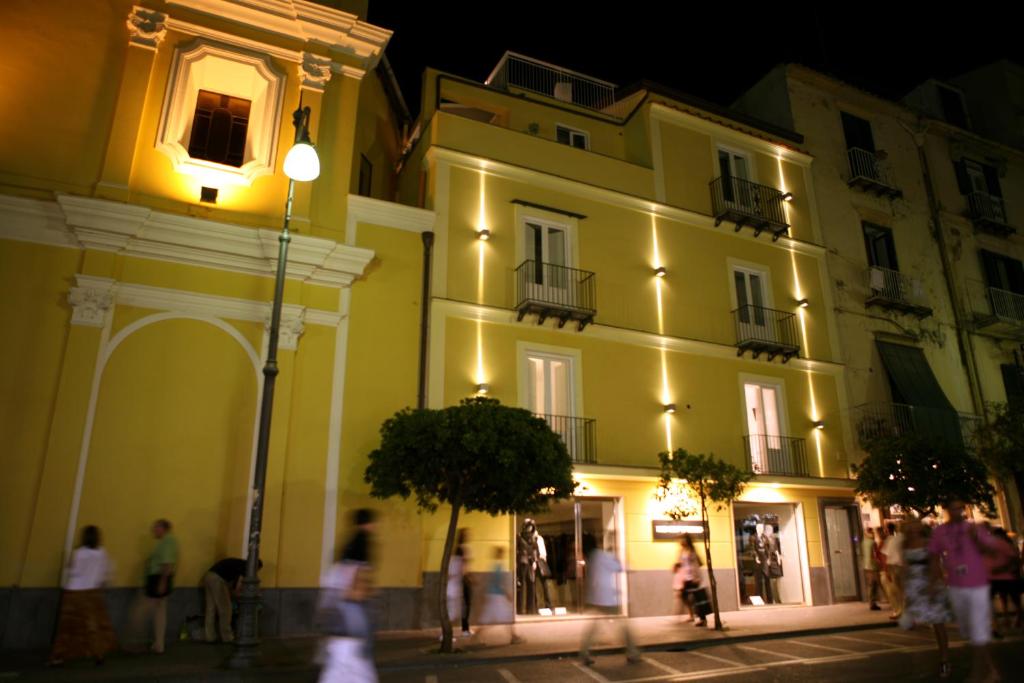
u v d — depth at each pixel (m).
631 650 9.16
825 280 19.39
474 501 10.83
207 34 13.60
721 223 18.27
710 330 17.05
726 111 19.62
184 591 10.82
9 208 11.34
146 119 12.70
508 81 19.86
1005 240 23.75
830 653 9.60
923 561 7.89
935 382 19.69
